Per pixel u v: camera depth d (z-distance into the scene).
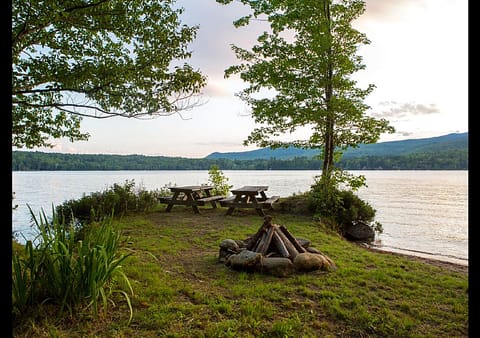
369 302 3.71
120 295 3.59
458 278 4.78
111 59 6.39
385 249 8.07
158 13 6.32
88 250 3.29
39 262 3.20
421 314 3.42
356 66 10.98
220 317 3.26
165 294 3.76
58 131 8.45
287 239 5.46
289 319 3.22
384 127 10.82
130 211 10.43
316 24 10.71
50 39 6.16
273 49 11.23
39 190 24.42
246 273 4.64
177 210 11.19
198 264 5.18
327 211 9.70
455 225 11.57
